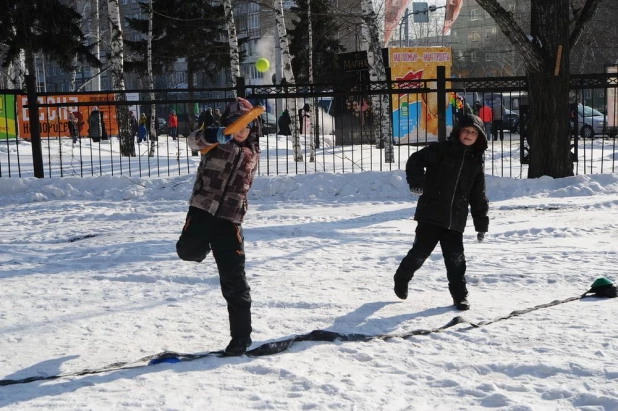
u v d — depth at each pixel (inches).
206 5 1407.5
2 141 1028.5
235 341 203.8
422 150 245.0
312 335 215.5
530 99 561.3
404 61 1010.1
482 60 2625.5
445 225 241.6
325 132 1451.8
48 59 1218.0
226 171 202.1
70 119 1030.4
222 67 1528.1
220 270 204.7
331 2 1230.9
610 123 1135.6
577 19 573.6
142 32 1414.9
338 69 1016.9
